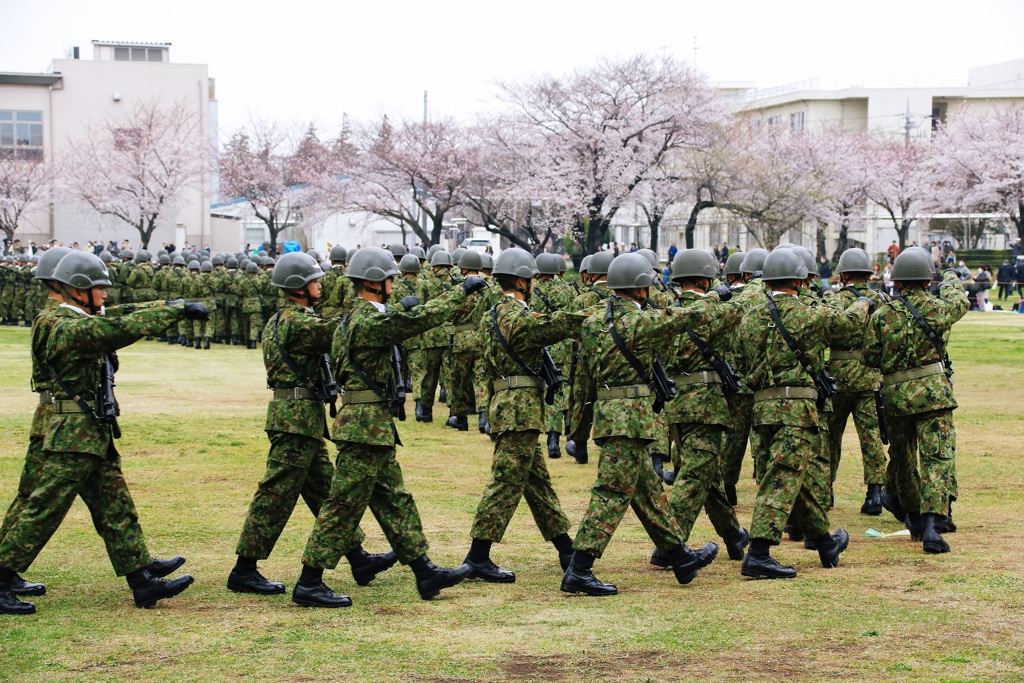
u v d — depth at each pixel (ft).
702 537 48.26
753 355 42.70
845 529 49.19
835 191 285.64
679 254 45.03
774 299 42.55
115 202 291.38
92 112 322.34
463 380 77.05
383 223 314.96
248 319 139.95
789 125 382.63
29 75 316.60
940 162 310.65
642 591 38.91
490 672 30.14
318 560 36.78
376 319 36.60
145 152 290.76
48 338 36.01
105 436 36.17
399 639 33.19
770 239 263.90
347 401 37.29
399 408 37.99
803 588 38.75
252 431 75.25
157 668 30.60
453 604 37.32
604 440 38.68
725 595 38.06
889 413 46.39
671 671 29.94
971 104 416.87
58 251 37.35
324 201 254.06
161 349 139.03
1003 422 79.66
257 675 29.99
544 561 43.62
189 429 75.77
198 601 37.68
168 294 143.13
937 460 45.11
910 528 47.73
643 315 38.09
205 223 336.49
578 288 75.97
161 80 326.44
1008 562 42.04
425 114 251.39
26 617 35.60
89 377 35.99
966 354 124.98
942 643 31.81
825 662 30.35
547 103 233.14
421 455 67.51
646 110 232.53
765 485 41.27
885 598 37.06
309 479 40.16
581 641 32.71
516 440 40.14
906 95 410.72
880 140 356.79
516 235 258.57
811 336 41.68
